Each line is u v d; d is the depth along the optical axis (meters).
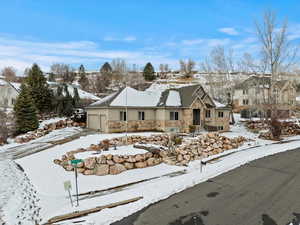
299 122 33.75
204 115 29.75
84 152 16.28
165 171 13.88
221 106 31.81
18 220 8.28
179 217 7.75
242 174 12.18
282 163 14.21
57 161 15.83
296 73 40.69
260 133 26.69
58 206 9.32
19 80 79.25
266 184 10.63
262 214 7.84
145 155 15.29
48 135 27.56
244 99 55.56
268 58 31.03
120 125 27.20
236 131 30.81
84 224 7.48
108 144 18.97
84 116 34.16
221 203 8.77
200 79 82.31
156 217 7.79
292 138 25.62
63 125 31.86
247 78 44.06
